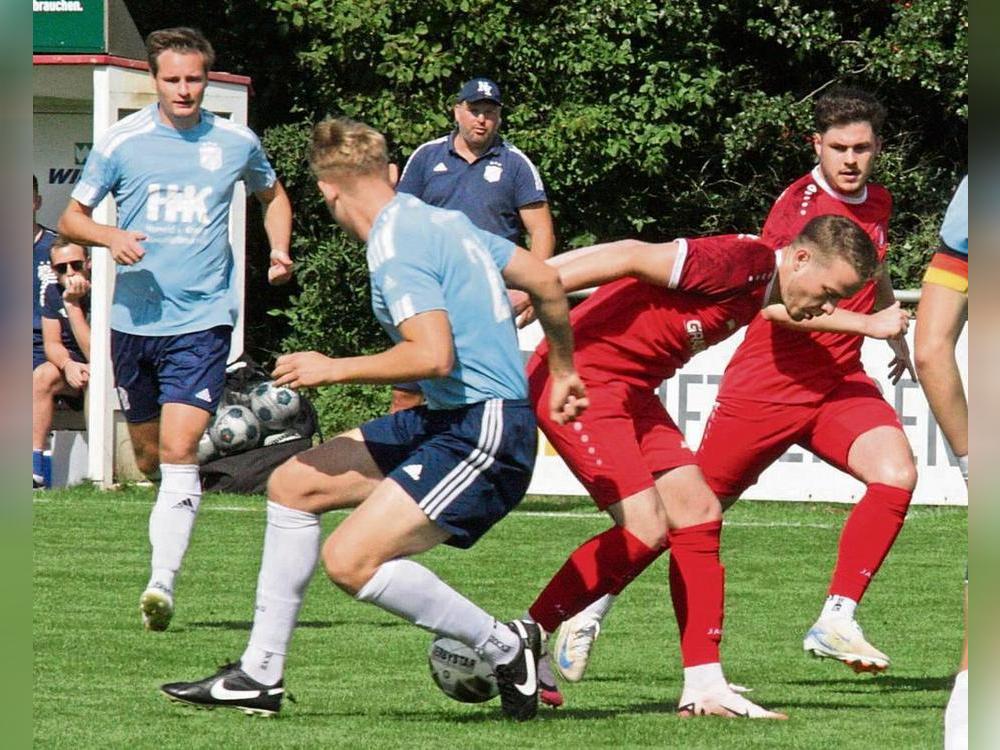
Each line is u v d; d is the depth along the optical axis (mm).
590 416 16109
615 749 14250
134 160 21531
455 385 14773
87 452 40438
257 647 15391
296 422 39281
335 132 14883
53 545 29359
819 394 18938
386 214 14617
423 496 14695
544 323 15195
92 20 38750
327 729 15078
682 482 16469
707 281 15805
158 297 21578
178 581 25594
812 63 60875
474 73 55031
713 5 57688
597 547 16203
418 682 17828
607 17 55031
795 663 19922
